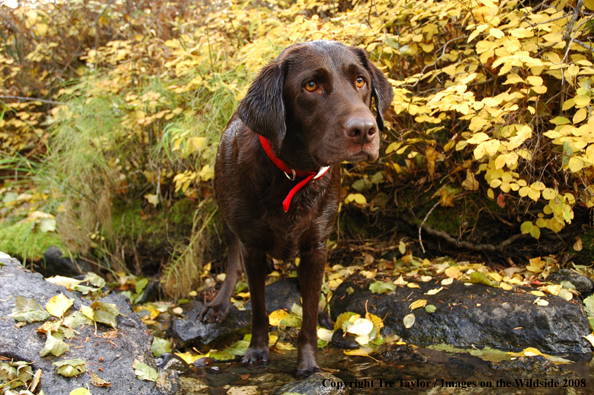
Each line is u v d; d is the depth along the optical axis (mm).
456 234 3600
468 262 3457
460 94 2584
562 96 2971
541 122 3029
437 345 2611
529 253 3428
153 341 2609
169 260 3984
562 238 3297
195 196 3959
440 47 3428
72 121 4305
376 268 3562
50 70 5551
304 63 2027
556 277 2945
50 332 2057
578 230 3271
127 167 4254
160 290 3646
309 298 2408
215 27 4293
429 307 2779
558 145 2965
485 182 3523
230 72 3781
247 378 2279
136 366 2084
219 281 3729
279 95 2051
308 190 2285
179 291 3553
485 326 2604
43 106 5551
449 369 2262
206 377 2299
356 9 3650
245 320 2939
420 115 3047
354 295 3104
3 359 1915
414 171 3701
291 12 3928
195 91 3906
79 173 4074
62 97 4781
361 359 2455
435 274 3219
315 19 3434
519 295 2729
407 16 3521
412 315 2775
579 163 2506
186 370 2369
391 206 3865
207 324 2812
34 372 1892
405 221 3803
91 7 5109
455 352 2488
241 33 4293
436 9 3102
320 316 3000
